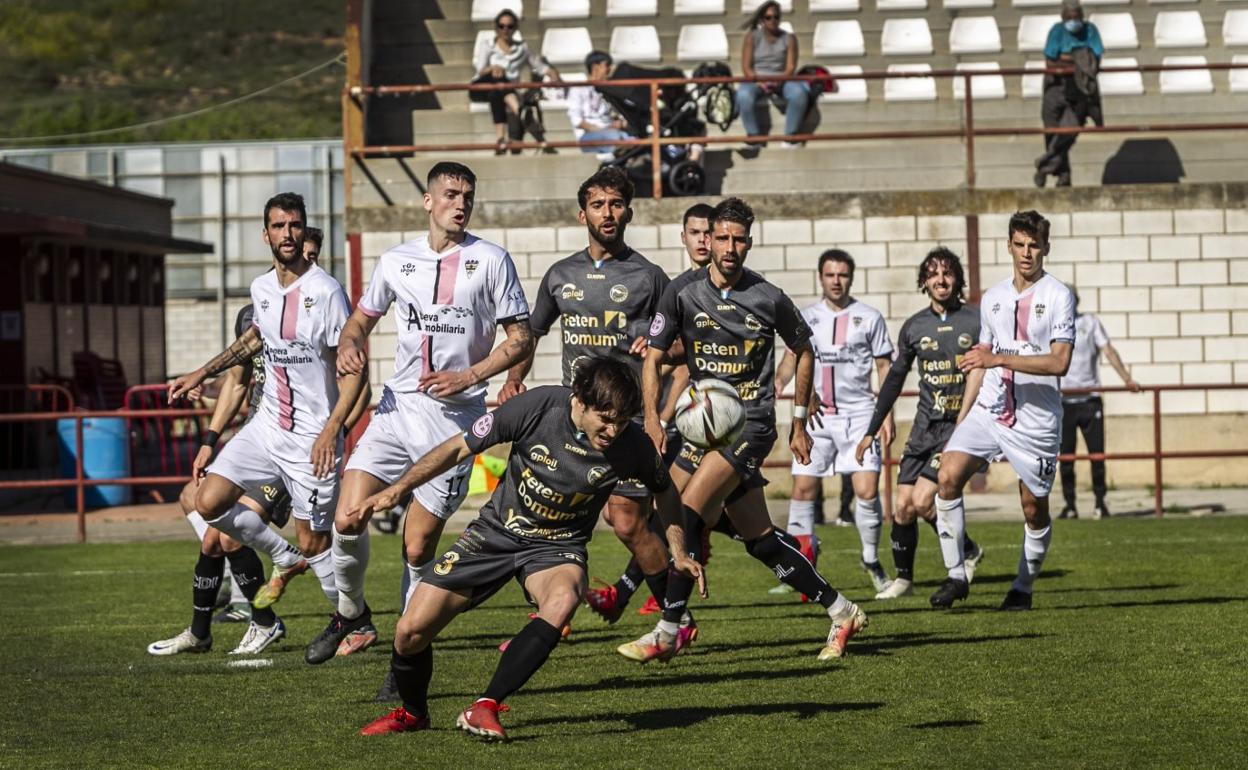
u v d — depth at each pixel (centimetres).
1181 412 3847
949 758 1196
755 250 3844
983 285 3812
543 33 4797
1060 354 1891
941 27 4766
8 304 5316
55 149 8675
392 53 4659
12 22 18288
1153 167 4181
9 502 4125
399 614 2114
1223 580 2236
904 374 2133
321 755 1238
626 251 1722
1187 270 3828
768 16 4150
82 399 5469
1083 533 2933
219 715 1409
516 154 4238
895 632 1828
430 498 1548
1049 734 1275
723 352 1608
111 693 1524
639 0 4822
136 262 6688
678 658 1692
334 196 8556
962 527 2033
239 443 1730
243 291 8612
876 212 3819
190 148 8631
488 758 1216
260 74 17175
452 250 1539
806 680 1530
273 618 1798
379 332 3744
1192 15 4728
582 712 1401
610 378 1185
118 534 3391
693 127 4072
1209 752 1203
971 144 3844
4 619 2102
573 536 1281
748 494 1639
